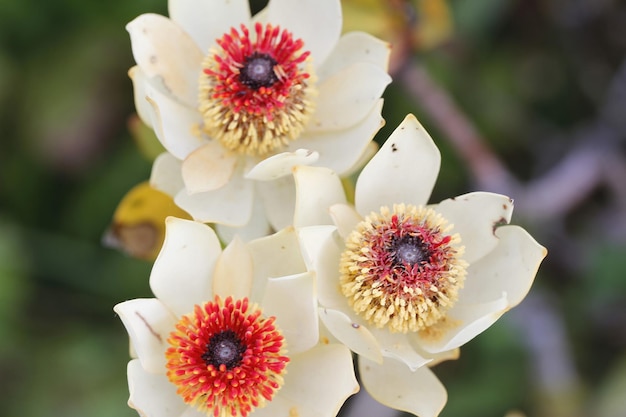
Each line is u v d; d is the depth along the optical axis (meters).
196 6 0.40
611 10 0.52
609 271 0.50
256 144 0.40
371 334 0.36
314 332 0.37
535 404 0.49
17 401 0.48
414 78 0.48
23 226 0.51
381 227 0.38
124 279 0.49
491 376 0.49
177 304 0.38
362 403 0.47
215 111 0.40
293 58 0.40
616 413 0.48
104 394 0.48
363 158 0.39
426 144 0.38
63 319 0.50
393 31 0.45
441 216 0.39
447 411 0.49
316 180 0.38
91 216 0.50
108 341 0.49
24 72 0.51
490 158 0.49
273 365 0.37
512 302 0.38
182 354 0.37
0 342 0.49
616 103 0.52
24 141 0.51
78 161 0.51
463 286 0.38
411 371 0.38
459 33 0.51
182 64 0.40
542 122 0.53
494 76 0.52
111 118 0.51
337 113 0.40
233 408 0.37
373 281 0.38
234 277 0.38
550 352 0.49
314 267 0.37
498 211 0.38
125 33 0.51
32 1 0.50
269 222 0.40
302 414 0.37
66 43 0.51
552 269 0.51
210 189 0.39
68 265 0.50
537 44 0.53
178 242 0.37
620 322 0.50
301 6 0.40
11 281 0.49
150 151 0.42
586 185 0.51
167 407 0.37
